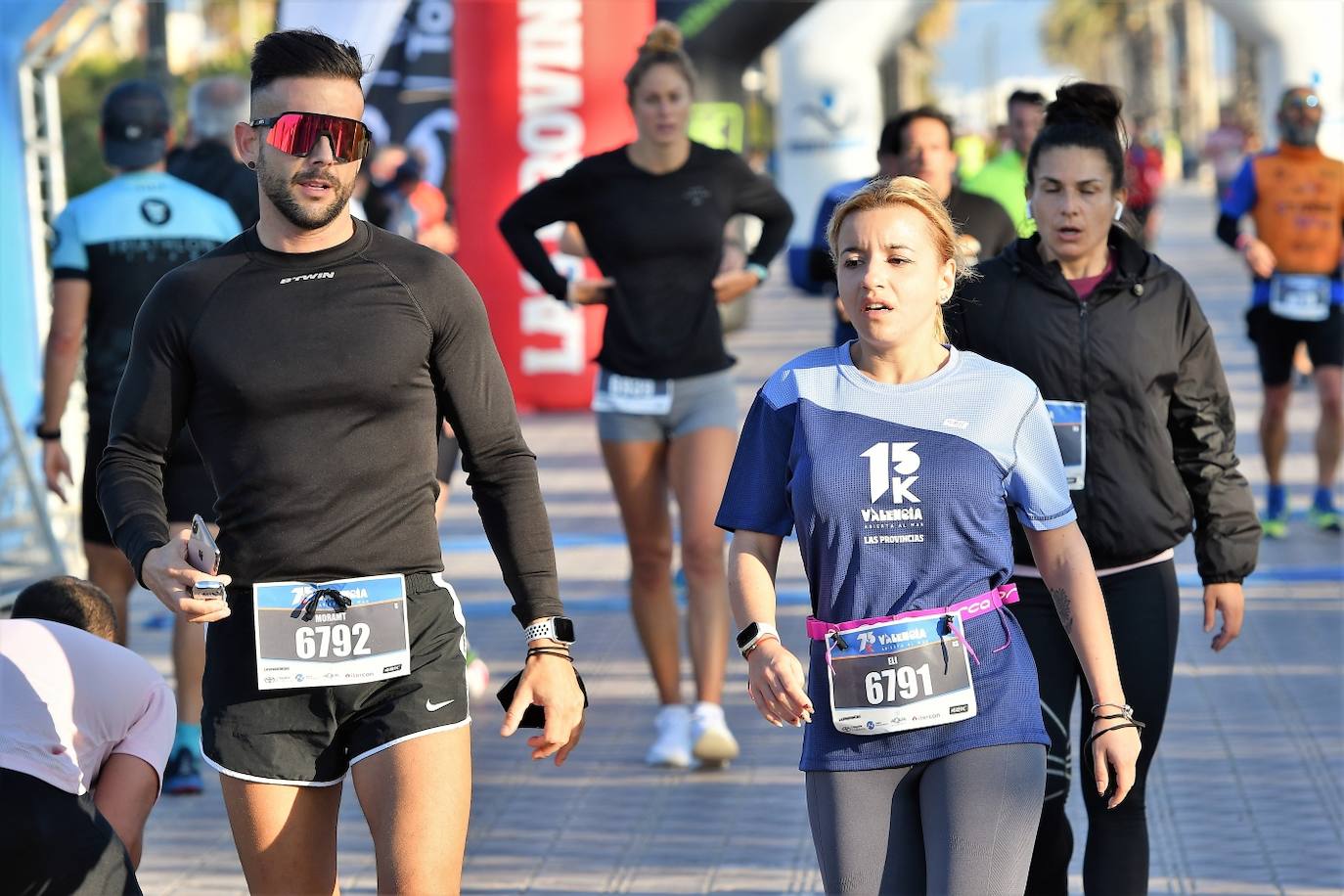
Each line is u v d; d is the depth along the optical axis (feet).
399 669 27.96
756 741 54.24
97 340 50.14
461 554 84.89
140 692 30.30
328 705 27.91
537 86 120.67
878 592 27.68
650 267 51.70
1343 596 69.87
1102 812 34.01
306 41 28.30
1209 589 35.60
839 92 182.39
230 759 27.96
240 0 344.90
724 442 51.90
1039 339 34.32
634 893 41.32
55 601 31.32
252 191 57.57
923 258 27.91
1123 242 35.09
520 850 44.57
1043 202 34.63
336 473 27.99
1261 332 80.33
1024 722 27.61
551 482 100.99
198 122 58.23
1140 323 34.24
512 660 64.28
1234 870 41.83
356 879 42.88
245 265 28.48
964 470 27.55
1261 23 154.40
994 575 28.07
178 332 28.27
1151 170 231.09
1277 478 81.00
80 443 82.28
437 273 28.86
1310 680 58.44
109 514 28.30
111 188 50.52
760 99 350.23
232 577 28.14
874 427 27.89
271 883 28.37
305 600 27.86
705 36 134.51
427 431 28.78
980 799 26.89
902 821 27.66
